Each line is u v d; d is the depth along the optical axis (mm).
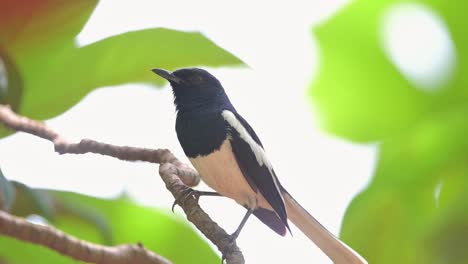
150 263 6504
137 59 7770
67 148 8336
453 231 7246
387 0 8117
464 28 7871
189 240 8234
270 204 9422
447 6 7934
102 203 8117
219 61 7746
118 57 7746
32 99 8000
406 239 7535
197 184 9094
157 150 8703
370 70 8141
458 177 7316
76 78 7855
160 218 8227
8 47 7348
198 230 8109
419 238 7426
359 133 8164
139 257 6484
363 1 8258
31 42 7406
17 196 7188
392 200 7582
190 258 8227
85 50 7684
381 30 8164
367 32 8203
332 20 8320
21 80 7594
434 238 7285
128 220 8188
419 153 7449
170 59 7793
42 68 7730
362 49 8188
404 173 7527
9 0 7023
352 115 8227
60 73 7797
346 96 8273
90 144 8430
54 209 7516
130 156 8547
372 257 7641
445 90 7859
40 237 6051
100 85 7926
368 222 7652
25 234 5996
